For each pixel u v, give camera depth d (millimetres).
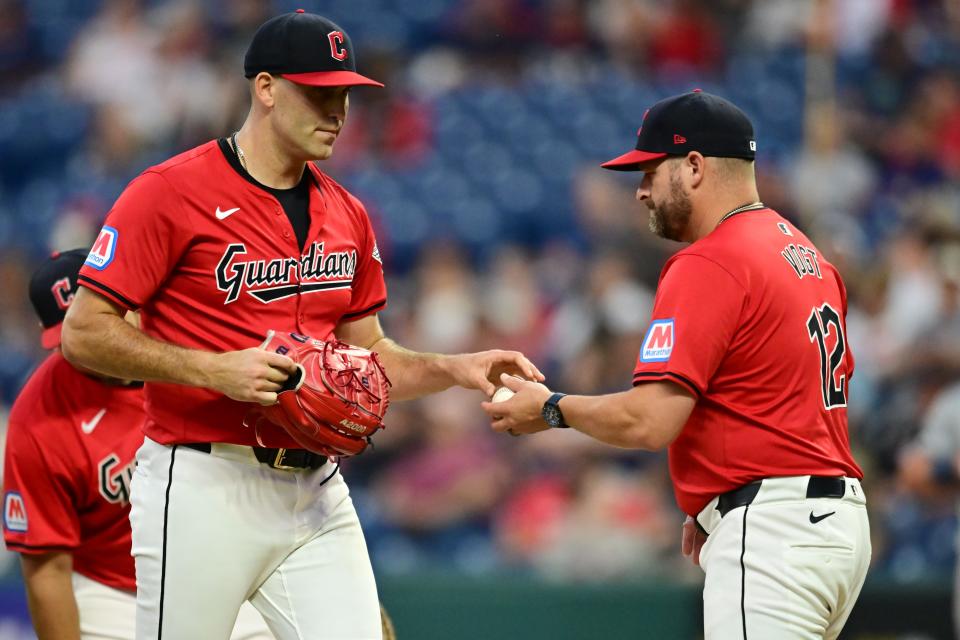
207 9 52750
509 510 31219
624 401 13961
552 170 46500
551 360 35031
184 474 13500
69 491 15453
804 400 14102
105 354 13070
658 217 14953
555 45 52500
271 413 13219
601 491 29578
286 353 13227
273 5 53781
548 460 31594
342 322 15672
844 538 14016
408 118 48031
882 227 42562
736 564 13961
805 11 52562
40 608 15375
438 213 44250
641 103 49594
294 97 13453
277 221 13680
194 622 13453
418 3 54719
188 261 13453
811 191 37219
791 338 14047
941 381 28359
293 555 14023
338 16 54219
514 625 25625
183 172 13383
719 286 13898
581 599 25625
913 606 25516
